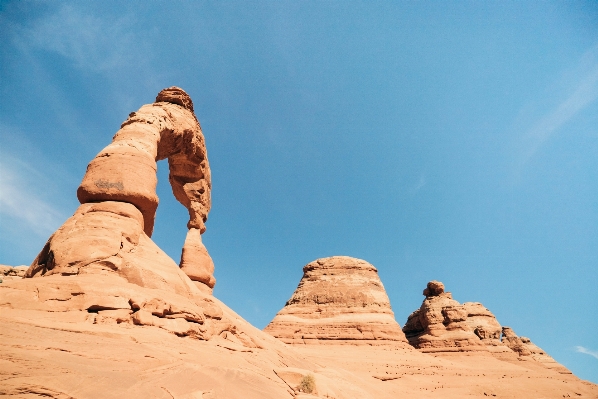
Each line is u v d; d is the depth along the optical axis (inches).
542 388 1460.4
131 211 670.5
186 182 1144.2
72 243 567.5
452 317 2454.5
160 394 289.7
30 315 406.9
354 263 2274.9
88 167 719.1
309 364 909.2
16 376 234.5
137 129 824.9
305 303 2090.3
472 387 1314.0
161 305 529.3
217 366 442.9
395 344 1753.2
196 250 1007.0
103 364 317.7
